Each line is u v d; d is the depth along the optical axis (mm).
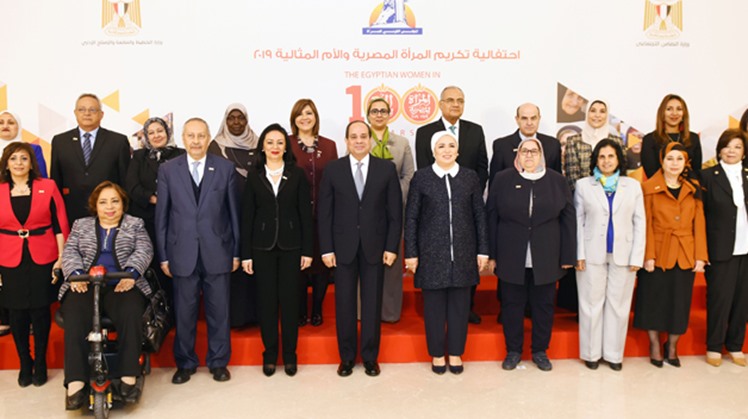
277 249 3553
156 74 4691
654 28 4832
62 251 3520
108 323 3197
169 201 3510
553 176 3623
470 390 3451
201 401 3307
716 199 3752
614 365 3766
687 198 3701
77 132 4113
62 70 4633
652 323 3764
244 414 3146
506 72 4840
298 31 4762
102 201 3340
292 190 3543
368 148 3527
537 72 4840
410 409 3201
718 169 3816
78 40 4629
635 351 4031
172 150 3984
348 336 3629
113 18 4637
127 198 3471
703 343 4059
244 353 3855
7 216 3436
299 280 3623
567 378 3633
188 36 4691
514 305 3727
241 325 4012
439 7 4789
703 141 4879
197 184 3520
